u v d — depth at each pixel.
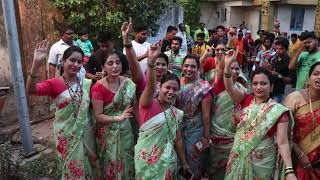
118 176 3.24
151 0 8.08
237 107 3.38
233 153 2.93
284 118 2.67
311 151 2.80
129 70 3.47
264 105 2.77
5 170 3.84
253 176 2.79
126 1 7.48
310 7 16.78
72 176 3.19
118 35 7.25
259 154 2.76
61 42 5.21
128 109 3.14
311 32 4.67
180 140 3.27
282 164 2.74
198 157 3.57
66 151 3.18
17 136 5.44
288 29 16.97
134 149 3.12
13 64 4.45
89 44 6.40
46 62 6.15
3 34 5.79
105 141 3.25
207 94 3.47
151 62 2.77
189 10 19.20
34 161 4.41
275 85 5.34
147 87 2.84
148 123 2.93
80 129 3.16
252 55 10.48
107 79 3.22
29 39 6.05
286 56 5.37
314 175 2.83
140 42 4.91
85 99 3.17
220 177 3.73
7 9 4.31
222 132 3.55
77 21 6.82
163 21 9.62
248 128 2.82
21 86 4.54
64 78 3.20
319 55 4.58
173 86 2.95
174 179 3.08
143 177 2.93
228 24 19.36
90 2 7.00
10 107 6.01
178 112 3.09
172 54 5.13
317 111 2.75
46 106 6.43
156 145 2.92
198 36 8.29
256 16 17.86
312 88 2.75
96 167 3.36
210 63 4.30
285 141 2.65
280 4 16.48
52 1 6.46
